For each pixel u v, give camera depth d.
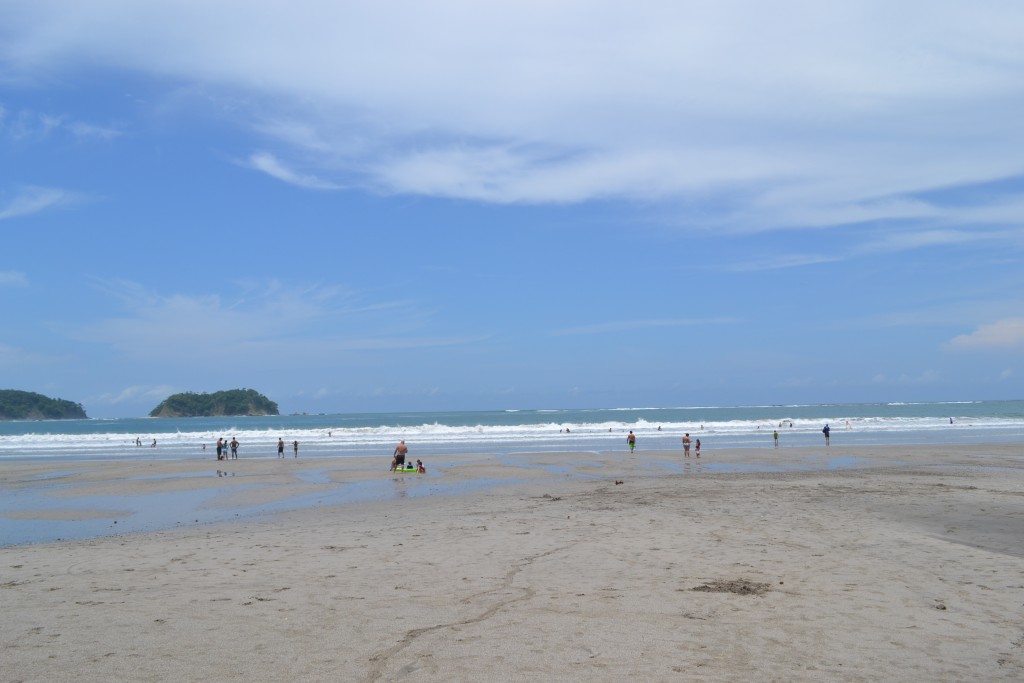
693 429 75.62
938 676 6.37
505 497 21.67
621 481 26.00
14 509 21.39
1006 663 6.70
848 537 13.22
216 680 6.31
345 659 6.87
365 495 23.59
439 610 8.65
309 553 12.59
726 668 6.55
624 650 7.09
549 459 38.41
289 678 6.36
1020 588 9.48
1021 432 64.19
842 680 6.26
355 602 9.07
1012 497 18.83
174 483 28.61
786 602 8.87
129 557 12.61
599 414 193.88
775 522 15.11
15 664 6.77
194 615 8.52
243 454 47.72
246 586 10.07
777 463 34.12
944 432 65.44
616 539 13.34
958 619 8.12
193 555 12.64
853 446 46.44
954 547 12.21
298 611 8.66
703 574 10.42
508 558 11.77
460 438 63.44
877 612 8.41
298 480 29.14
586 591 9.52
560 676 6.36
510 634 7.63
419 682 6.24
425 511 18.77
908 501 18.16
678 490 22.17
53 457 47.94
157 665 6.73
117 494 25.16
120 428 141.88
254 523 17.56
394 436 67.69
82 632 7.84
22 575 11.12
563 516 16.72
